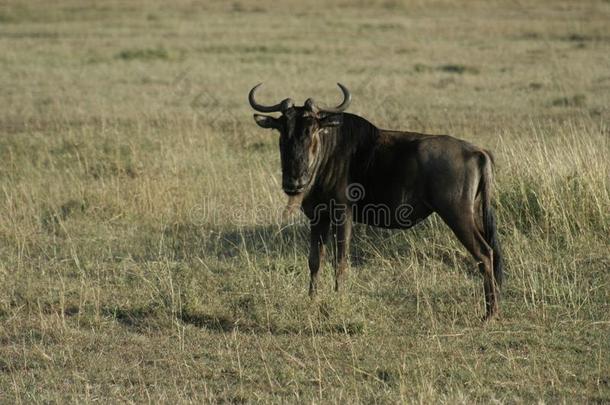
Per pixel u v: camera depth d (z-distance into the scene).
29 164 49.38
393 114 63.31
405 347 27.42
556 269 33.16
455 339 27.95
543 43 106.06
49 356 26.95
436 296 31.73
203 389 24.70
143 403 23.77
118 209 42.22
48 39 113.94
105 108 67.12
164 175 46.03
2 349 27.67
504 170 40.16
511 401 23.69
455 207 29.45
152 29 127.50
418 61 92.56
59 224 40.91
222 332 28.88
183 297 31.25
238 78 82.06
